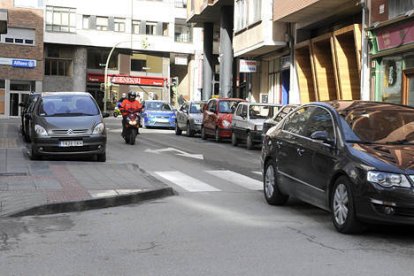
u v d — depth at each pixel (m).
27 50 51.00
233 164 15.29
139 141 22.19
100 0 59.12
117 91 61.38
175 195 10.09
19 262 5.68
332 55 22.42
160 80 62.97
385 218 6.43
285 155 8.71
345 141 7.28
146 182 10.55
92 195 8.98
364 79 19.30
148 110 33.09
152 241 6.62
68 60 58.69
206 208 8.82
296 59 25.64
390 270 5.41
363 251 6.15
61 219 7.88
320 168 7.55
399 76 17.55
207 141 24.20
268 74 31.36
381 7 18.20
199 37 63.66
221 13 36.19
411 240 6.71
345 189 6.94
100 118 14.17
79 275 5.25
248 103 21.16
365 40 19.20
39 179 10.51
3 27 17.28
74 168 12.23
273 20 25.81
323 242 6.57
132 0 60.66
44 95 14.91
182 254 6.01
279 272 5.33
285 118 9.48
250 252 6.10
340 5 21.05
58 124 13.49
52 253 6.05
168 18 62.28
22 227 7.32
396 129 7.63
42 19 51.44
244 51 29.84
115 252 6.10
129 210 8.62
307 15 23.47
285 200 9.09
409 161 6.64
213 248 6.28
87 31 58.66
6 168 11.97
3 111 50.38
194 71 63.81
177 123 28.02
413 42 16.55
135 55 61.97
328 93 23.73
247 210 8.70
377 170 6.54
